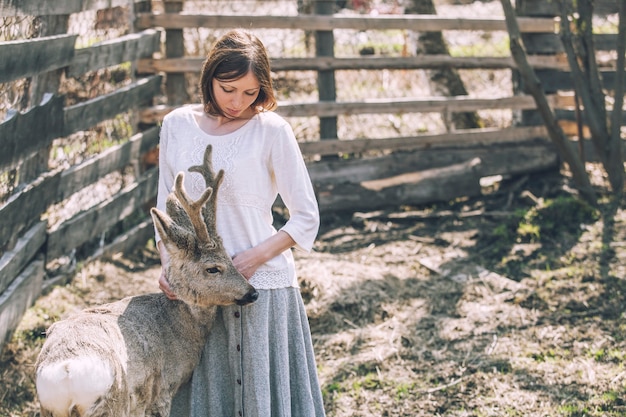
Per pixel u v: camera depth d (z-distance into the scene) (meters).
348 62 7.16
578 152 7.77
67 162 5.80
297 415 3.16
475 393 4.42
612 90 8.02
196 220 2.99
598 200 7.14
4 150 4.26
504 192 7.51
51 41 4.78
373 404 4.33
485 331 5.12
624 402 4.26
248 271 3.04
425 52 8.26
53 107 4.95
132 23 6.67
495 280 5.74
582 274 5.78
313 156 7.59
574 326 5.13
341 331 5.14
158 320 3.15
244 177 3.04
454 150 7.55
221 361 3.16
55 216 5.68
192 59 6.82
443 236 6.61
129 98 6.20
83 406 2.70
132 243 6.30
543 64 7.73
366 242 6.56
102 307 3.11
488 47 10.09
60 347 2.76
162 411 3.12
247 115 3.11
